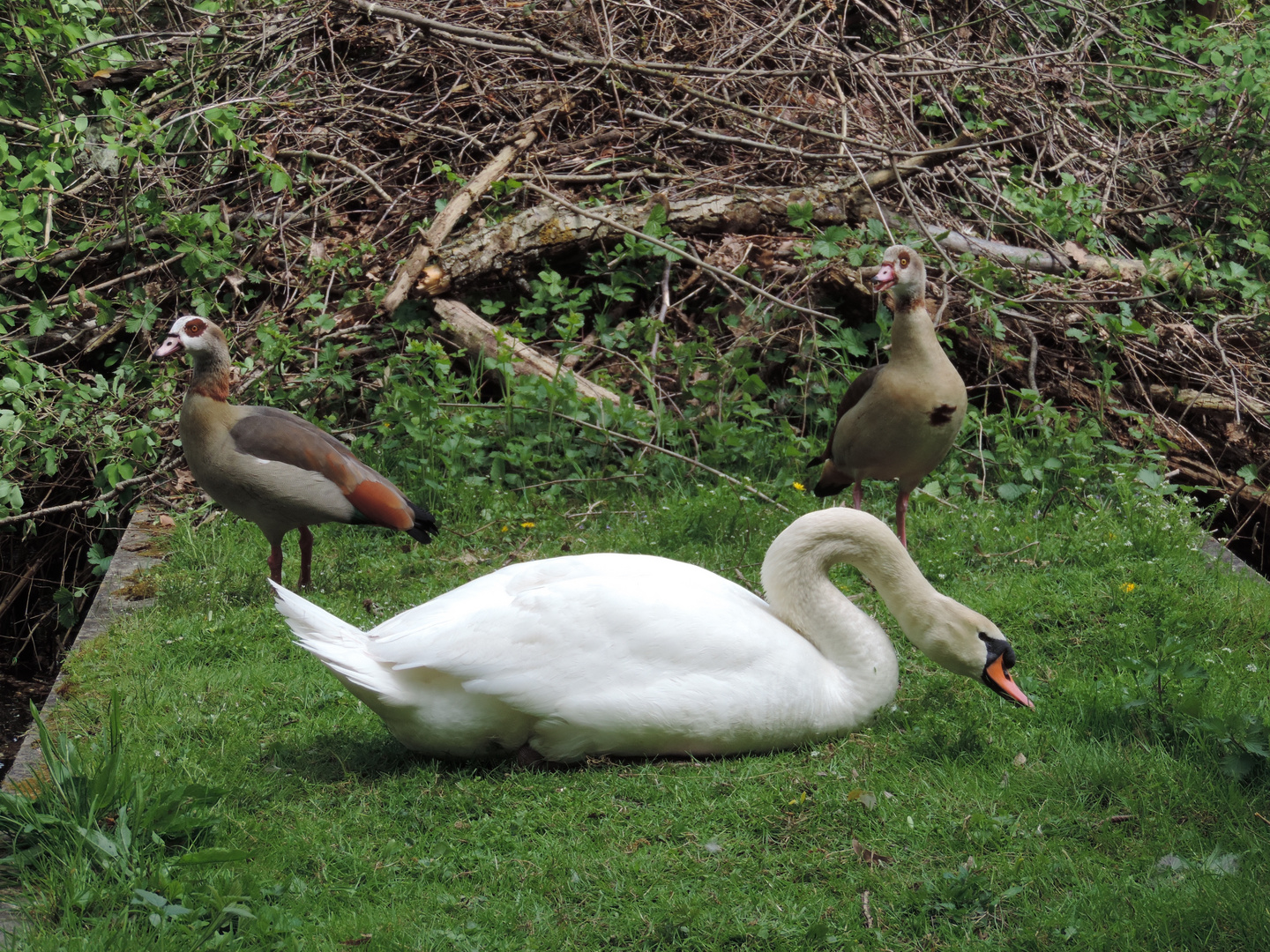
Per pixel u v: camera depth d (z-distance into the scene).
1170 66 15.18
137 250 11.94
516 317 11.76
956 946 4.45
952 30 14.55
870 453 8.19
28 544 11.27
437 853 5.12
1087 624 7.41
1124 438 10.73
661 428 10.15
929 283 11.09
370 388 10.81
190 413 7.64
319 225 12.20
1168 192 14.20
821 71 13.38
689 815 5.30
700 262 10.92
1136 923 4.50
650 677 5.52
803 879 4.91
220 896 4.72
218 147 12.53
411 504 8.12
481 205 12.01
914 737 5.93
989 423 10.27
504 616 5.52
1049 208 11.92
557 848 5.11
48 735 5.29
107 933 4.48
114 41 12.19
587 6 13.62
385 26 13.73
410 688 5.56
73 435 10.18
